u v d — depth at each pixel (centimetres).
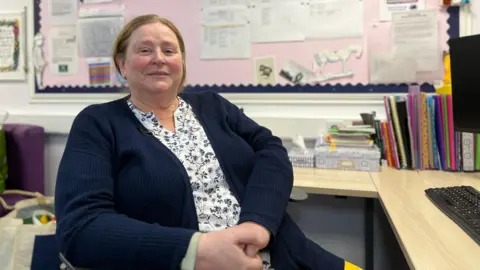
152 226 74
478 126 117
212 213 94
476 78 117
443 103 142
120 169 91
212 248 70
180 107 111
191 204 90
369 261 169
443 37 162
